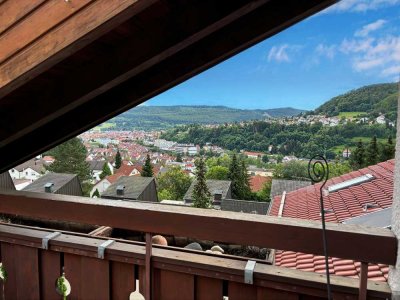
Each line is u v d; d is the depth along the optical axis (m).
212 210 1.32
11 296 1.69
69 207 1.47
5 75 1.22
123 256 1.42
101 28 1.06
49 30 1.13
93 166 27.94
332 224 1.17
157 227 1.33
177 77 1.91
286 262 3.18
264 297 1.23
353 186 5.99
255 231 1.20
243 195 16.92
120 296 1.45
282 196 7.65
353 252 1.09
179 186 21.14
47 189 14.43
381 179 5.84
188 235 1.28
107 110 2.10
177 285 1.35
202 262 1.30
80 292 1.53
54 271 1.58
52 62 1.17
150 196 18.22
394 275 1.07
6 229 1.68
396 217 1.07
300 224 1.16
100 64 1.62
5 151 2.40
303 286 1.16
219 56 1.81
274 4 1.68
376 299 1.08
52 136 2.26
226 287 1.30
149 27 1.52
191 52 1.86
